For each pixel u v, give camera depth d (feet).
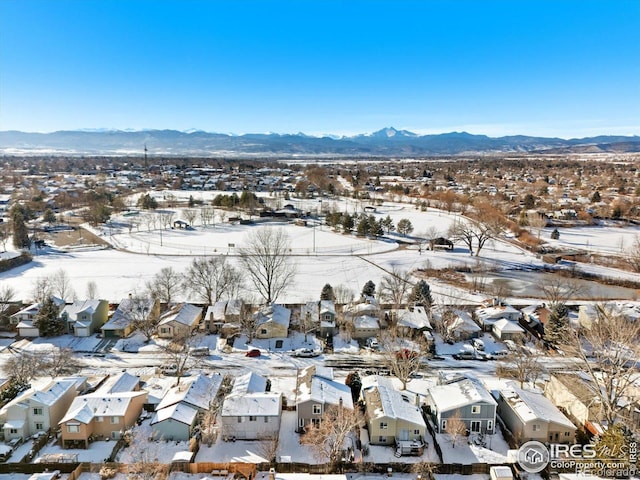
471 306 226.38
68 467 112.57
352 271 291.58
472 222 399.44
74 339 193.67
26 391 137.90
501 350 187.32
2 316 201.16
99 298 238.89
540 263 317.01
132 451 119.55
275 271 273.33
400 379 153.79
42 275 276.62
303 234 396.37
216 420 133.80
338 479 105.60
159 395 146.00
